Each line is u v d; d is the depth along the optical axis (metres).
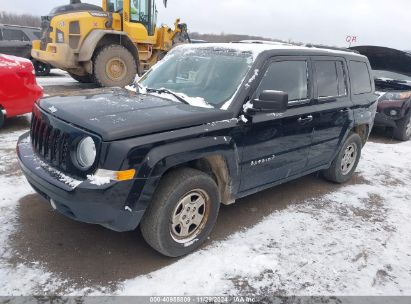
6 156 5.28
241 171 3.56
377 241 3.79
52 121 3.05
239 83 3.54
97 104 3.23
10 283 2.73
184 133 2.97
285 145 3.97
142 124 2.82
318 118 4.31
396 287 3.08
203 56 4.09
